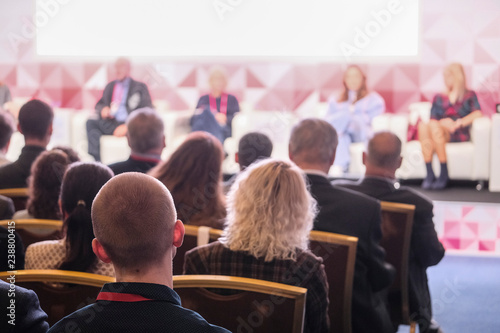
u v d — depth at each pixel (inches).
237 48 294.0
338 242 83.0
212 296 61.7
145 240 44.1
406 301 105.7
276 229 68.5
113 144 267.0
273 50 291.9
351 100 260.2
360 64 285.4
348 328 86.0
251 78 295.9
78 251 72.6
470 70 275.7
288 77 293.1
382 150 108.5
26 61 307.9
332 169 254.8
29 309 53.2
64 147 110.8
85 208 73.2
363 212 92.8
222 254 69.1
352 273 83.7
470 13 273.0
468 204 225.5
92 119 269.7
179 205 98.8
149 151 130.7
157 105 287.1
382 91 285.1
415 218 106.8
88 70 306.0
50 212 98.3
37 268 74.0
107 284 44.8
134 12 298.4
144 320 42.9
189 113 267.3
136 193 44.8
